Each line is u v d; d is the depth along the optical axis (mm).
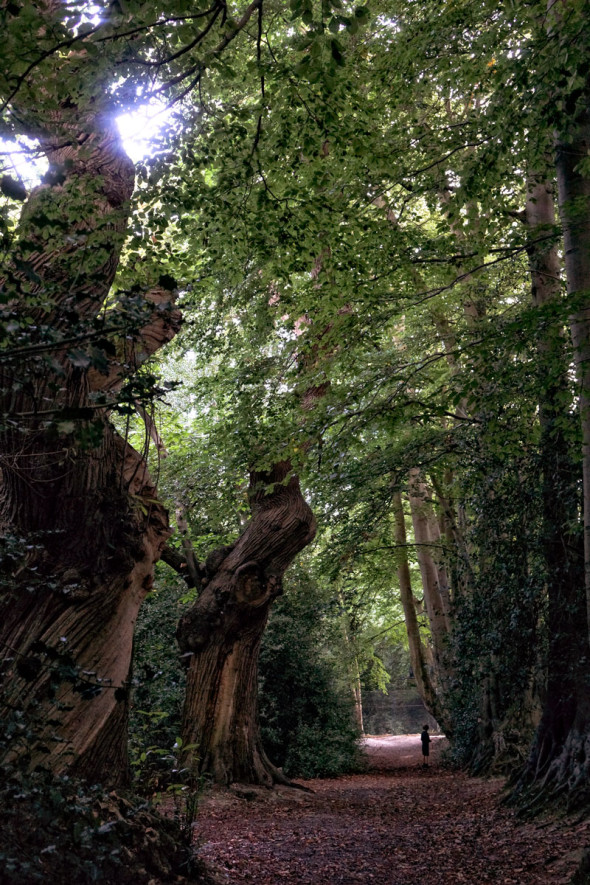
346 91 8148
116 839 5410
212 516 16375
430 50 9430
